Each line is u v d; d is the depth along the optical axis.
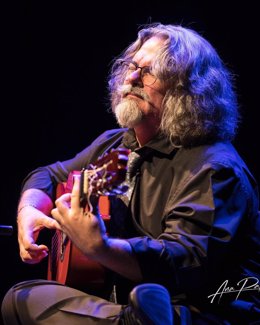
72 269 4.08
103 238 3.48
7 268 7.26
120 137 5.05
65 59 7.34
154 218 4.10
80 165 5.29
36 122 7.36
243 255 4.11
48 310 3.74
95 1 7.29
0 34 7.27
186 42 4.55
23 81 7.34
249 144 6.85
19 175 7.33
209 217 3.70
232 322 3.92
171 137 4.25
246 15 6.89
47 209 5.01
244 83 6.88
